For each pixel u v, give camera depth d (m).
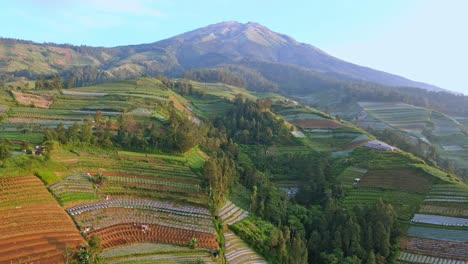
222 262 66.44
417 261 75.56
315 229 88.69
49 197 69.19
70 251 55.41
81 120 116.19
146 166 94.19
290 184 117.69
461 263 72.75
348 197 100.38
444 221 85.25
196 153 115.06
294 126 161.12
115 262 58.06
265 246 77.62
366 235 80.50
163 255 63.25
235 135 149.25
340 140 147.38
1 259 50.97
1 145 73.44
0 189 65.62
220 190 90.12
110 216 70.62
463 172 141.50
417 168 108.88
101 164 89.06
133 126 116.44
